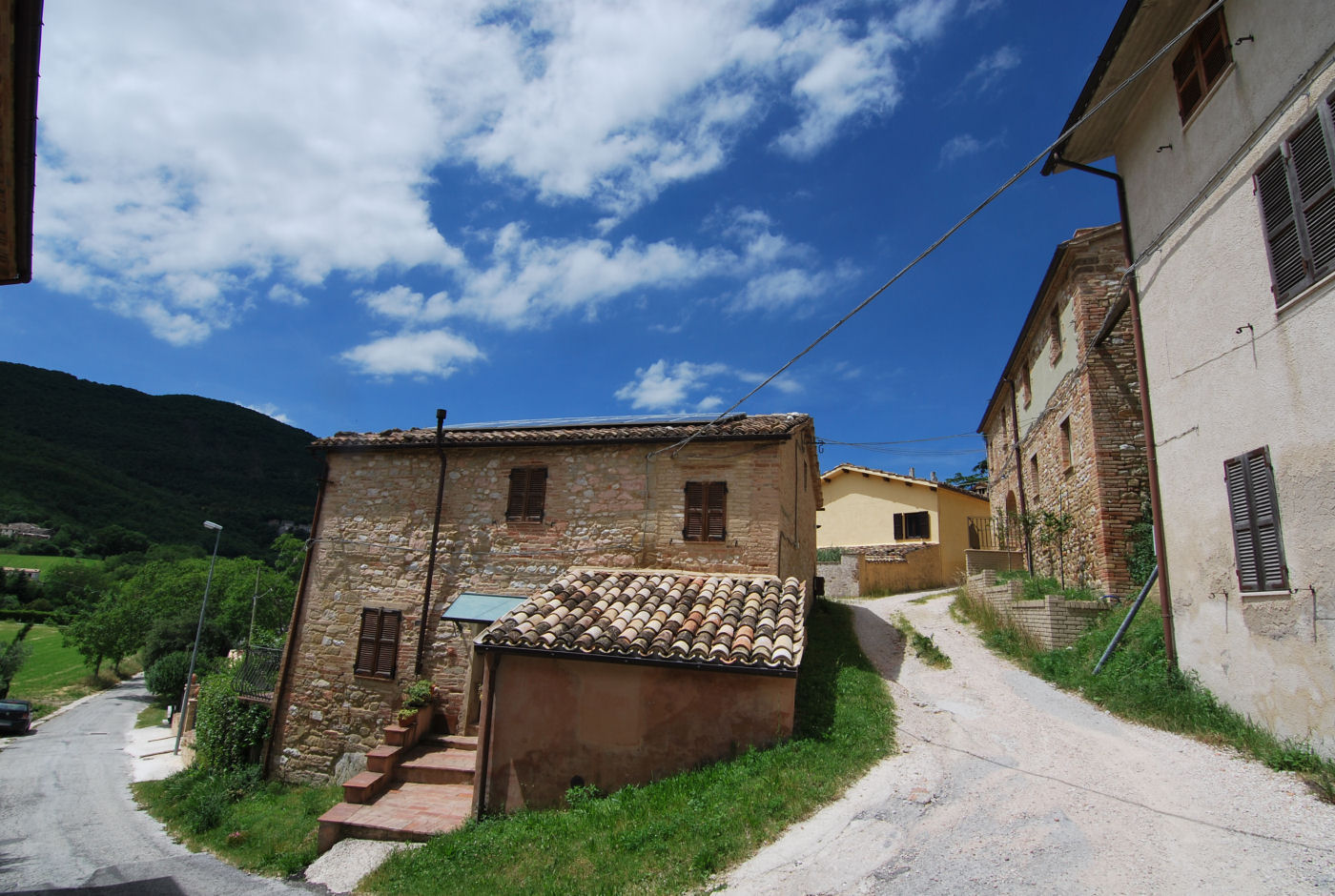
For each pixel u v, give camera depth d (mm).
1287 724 6672
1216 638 7863
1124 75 9148
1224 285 7699
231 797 12977
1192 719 7684
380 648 13148
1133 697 8555
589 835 6789
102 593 55344
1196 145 8203
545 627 9203
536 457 13445
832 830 5941
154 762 24797
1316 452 6359
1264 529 7035
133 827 14008
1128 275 9711
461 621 12141
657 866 5867
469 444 13648
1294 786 5820
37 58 4684
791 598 10023
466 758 11023
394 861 7887
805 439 15867
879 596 21891
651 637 8867
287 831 10695
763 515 11984
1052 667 10547
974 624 14742
